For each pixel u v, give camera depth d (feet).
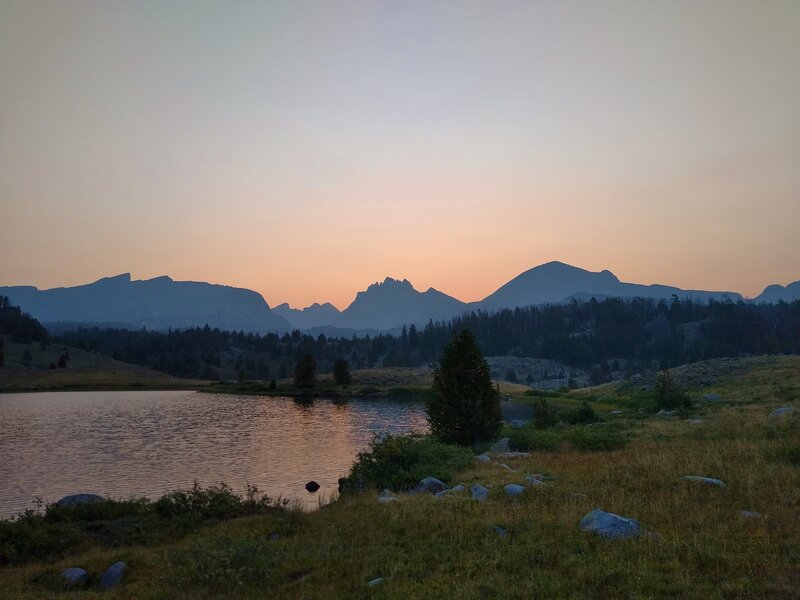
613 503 46.73
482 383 103.81
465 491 57.98
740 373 196.34
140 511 64.13
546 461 74.59
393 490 68.08
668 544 35.17
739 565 31.22
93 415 252.83
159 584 36.73
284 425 211.41
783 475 51.85
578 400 245.45
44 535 53.16
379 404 310.65
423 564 35.60
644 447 78.59
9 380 507.71
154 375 639.35
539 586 30.17
